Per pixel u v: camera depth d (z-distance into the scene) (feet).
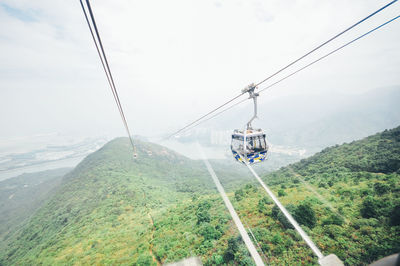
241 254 95.35
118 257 142.92
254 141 51.60
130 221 236.84
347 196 140.26
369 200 111.55
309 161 340.59
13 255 260.62
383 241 81.20
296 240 94.38
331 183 179.01
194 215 173.58
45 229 304.09
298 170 311.47
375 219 96.99
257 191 201.87
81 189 432.66
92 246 181.06
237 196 192.85
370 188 143.43
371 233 87.76
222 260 97.40
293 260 84.07
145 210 276.00
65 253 184.44
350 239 87.86
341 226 98.58
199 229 135.85
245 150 49.34
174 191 436.35
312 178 229.66
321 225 102.32
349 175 197.77
